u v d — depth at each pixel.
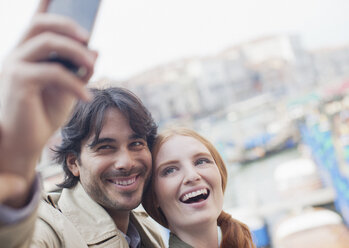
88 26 0.53
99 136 1.42
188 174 1.47
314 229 7.31
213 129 13.87
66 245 1.18
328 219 7.45
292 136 12.65
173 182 1.49
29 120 0.52
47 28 0.50
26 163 0.55
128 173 1.44
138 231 1.72
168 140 1.57
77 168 1.57
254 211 9.84
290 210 9.41
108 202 1.45
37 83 0.50
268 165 12.10
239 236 1.68
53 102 0.57
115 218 1.55
